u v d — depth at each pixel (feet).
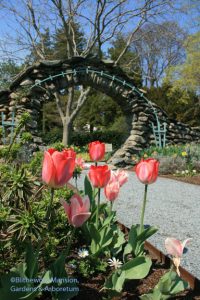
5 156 8.44
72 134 85.71
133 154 37.24
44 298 6.52
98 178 6.84
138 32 74.90
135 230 7.85
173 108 72.43
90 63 35.32
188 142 44.29
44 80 33.12
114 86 36.42
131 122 38.40
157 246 10.52
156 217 14.94
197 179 29.32
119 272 6.64
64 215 8.70
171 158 33.65
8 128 31.19
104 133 85.71
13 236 6.00
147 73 99.86
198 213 16.21
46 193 8.75
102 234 7.86
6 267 6.53
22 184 6.41
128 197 19.86
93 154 7.82
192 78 91.91
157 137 39.93
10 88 32.91
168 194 21.62
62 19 59.47
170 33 66.28
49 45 71.67
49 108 87.61
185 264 9.16
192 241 11.44
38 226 5.61
